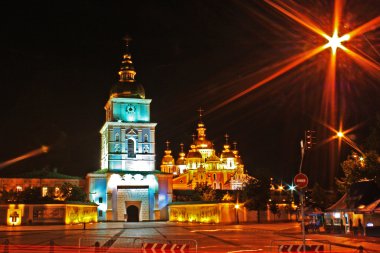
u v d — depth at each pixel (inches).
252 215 3612.2
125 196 4151.1
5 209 3166.8
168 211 4183.1
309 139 1569.9
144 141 4303.6
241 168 6067.9
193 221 3747.5
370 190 1796.3
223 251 1247.5
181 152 6446.9
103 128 4525.1
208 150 6166.3
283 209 3860.7
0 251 1034.7
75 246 1400.1
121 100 4328.3
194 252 1205.7
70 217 3326.8
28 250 1261.1
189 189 5118.1
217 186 5861.2
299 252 890.1
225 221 3430.1
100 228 2746.1
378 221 1812.3
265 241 1615.4
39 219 3186.5
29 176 4389.8
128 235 2032.5
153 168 4279.0
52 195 3742.6
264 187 3666.3
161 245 948.0
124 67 4503.0
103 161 4576.8
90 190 4138.8
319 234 1935.3
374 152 1979.6
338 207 1899.6
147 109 4377.5
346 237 1706.4
